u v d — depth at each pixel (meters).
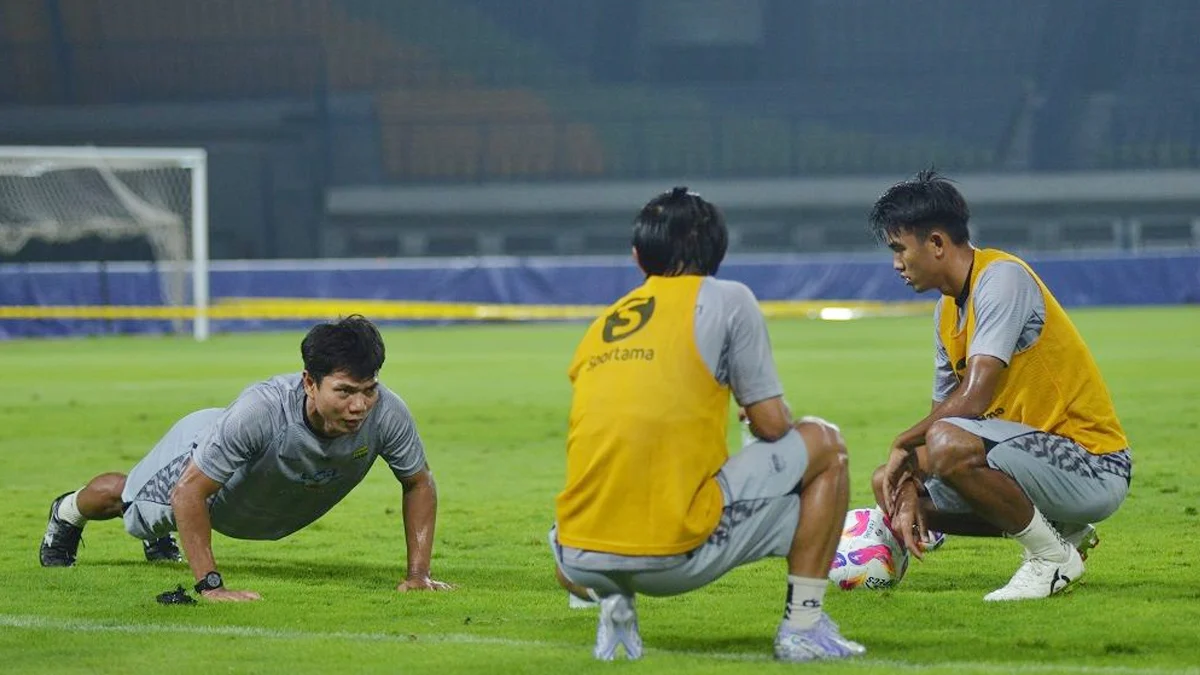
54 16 107.12
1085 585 12.74
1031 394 11.96
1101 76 108.06
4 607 12.20
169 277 74.50
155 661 10.00
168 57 109.19
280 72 110.44
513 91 110.69
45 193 72.88
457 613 11.84
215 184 103.19
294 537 16.95
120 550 15.86
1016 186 100.12
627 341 9.37
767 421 9.39
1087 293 81.44
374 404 12.49
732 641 10.59
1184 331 60.38
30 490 21.67
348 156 107.31
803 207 101.75
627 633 9.80
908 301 81.31
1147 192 99.38
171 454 13.26
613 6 112.12
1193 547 14.94
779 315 80.81
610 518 9.28
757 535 9.43
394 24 111.44
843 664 9.55
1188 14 107.19
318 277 77.25
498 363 50.84
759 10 111.81
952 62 110.88
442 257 103.38
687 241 9.50
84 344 66.31
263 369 49.34
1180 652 9.98
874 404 33.56
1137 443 24.92
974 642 10.35
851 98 108.62
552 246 103.69
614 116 109.31
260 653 10.23
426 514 13.16
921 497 12.51
